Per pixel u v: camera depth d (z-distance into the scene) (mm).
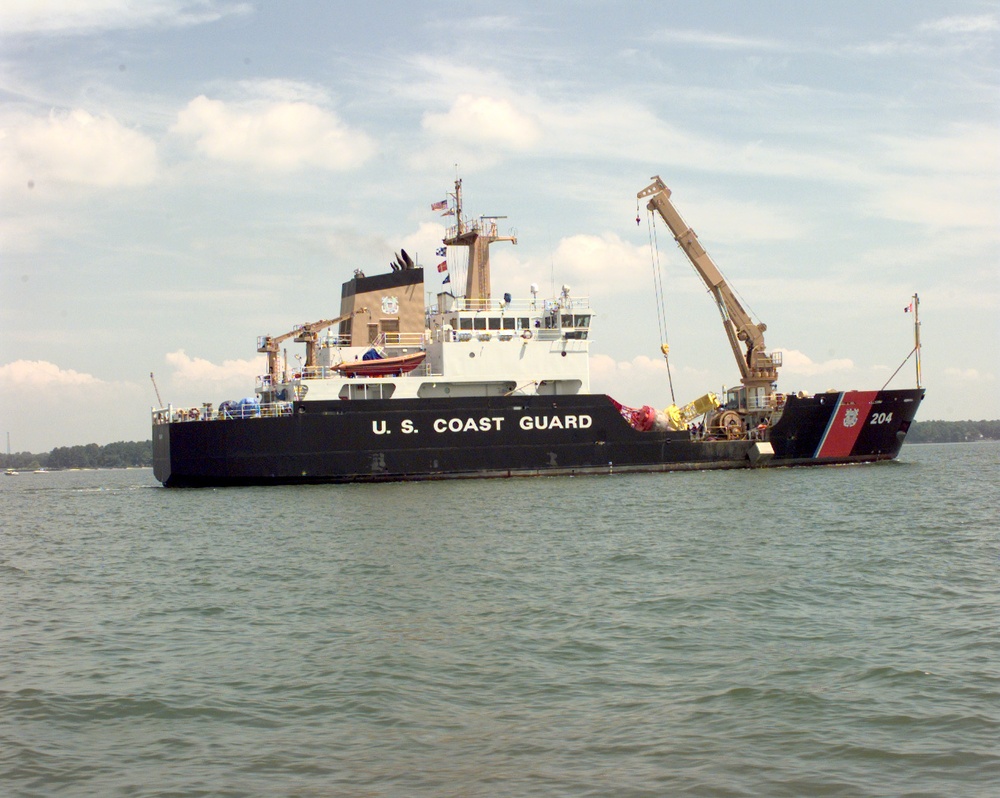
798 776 16359
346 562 36562
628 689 20797
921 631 24859
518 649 23875
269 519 50125
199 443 65875
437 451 66938
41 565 39688
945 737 17781
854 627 25469
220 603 30078
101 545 45031
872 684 20703
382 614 27828
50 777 16828
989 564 34562
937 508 51344
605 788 16047
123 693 20953
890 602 28344
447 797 15852
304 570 35250
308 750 17812
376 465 66000
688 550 38219
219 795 16062
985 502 54031
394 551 38781
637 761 17078
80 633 26547
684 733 18297
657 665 22453
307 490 62875
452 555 37562
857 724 18500
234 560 38219
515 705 19938
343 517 49625
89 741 18422
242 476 65500
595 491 60188
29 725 19172
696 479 67438
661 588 30828
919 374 76875
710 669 22062
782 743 17719
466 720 19156
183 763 17328
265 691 20969
